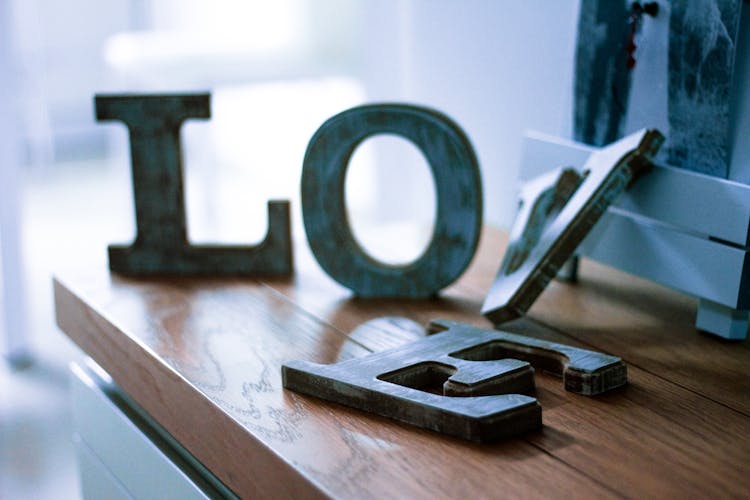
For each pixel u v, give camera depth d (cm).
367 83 158
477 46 126
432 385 73
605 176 84
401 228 122
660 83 89
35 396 188
